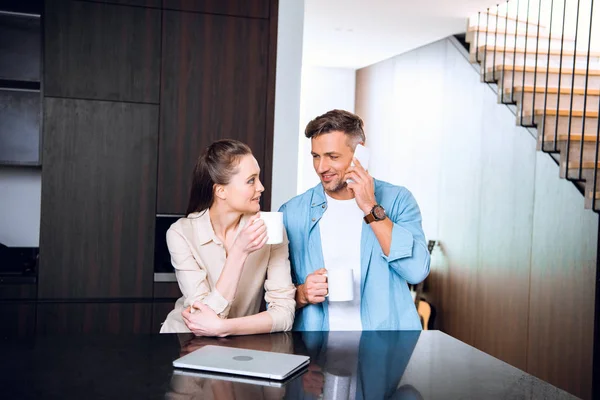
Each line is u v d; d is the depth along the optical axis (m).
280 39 3.66
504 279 4.75
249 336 1.70
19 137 3.63
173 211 3.51
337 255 2.09
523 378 1.37
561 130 4.18
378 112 7.39
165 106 3.49
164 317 3.48
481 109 5.08
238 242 1.76
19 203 3.82
